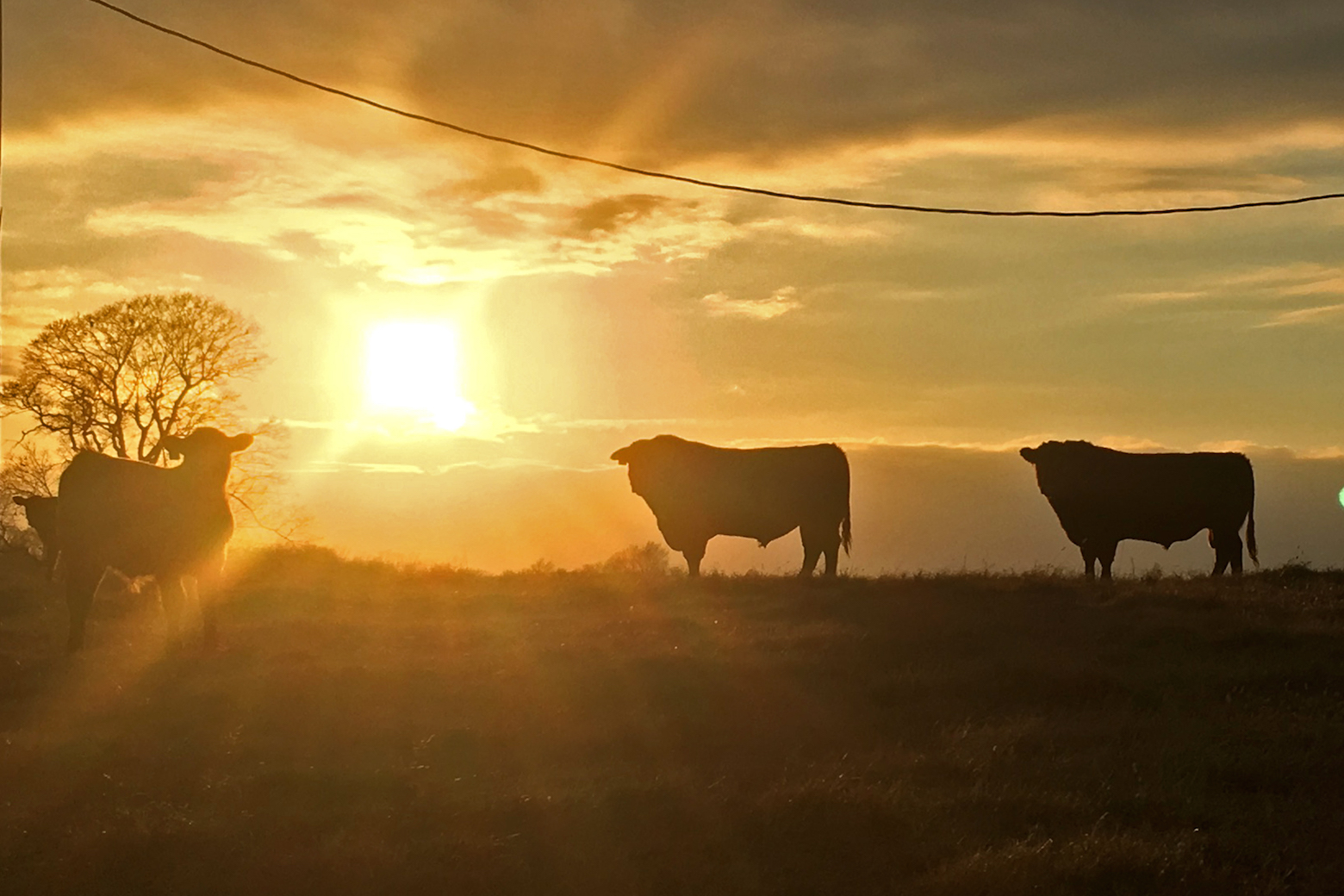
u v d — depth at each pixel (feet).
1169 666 42.52
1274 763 31.55
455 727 36.73
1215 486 75.36
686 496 80.02
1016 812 27.86
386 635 53.78
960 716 37.47
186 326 119.75
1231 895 23.47
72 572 52.03
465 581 79.05
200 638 54.34
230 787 30.50
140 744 35.45
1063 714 37.35
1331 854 25.46
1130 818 27.78
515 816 28.02
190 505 52.95
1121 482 75.82
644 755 34.37
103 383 118.93
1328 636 46.11
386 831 27.14
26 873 24.77
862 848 26.00
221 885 23.98
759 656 45.68
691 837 26.58
